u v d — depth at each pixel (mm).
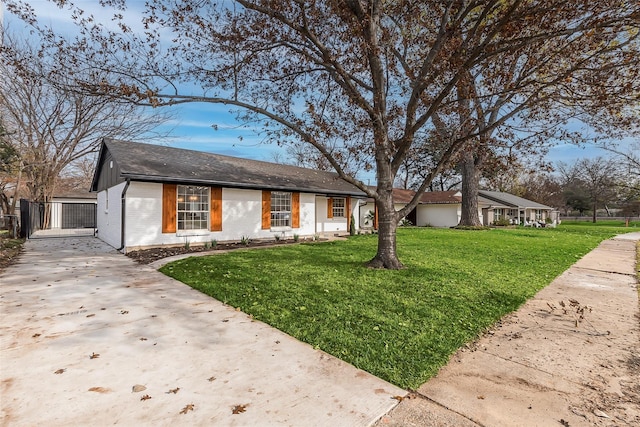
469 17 7352
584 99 5945
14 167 16328
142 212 9984
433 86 7266
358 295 5062
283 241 13008
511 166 7676
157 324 3922
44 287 5570
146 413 2238
